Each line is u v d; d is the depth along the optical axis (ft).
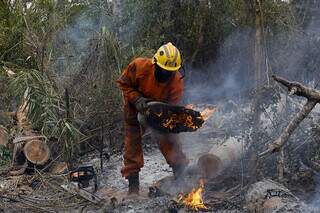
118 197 17.46
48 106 21.50
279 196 14.52
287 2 22.16
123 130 23.02
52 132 20.36
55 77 24.03
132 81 16.52
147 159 21.83
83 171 18.24
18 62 27.94
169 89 16.53
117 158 22.13
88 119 22.84
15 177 19.60
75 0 28.43
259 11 16.05
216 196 16.65
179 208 15.75
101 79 23.52
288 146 17.39
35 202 17.11
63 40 26.71
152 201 15.89
